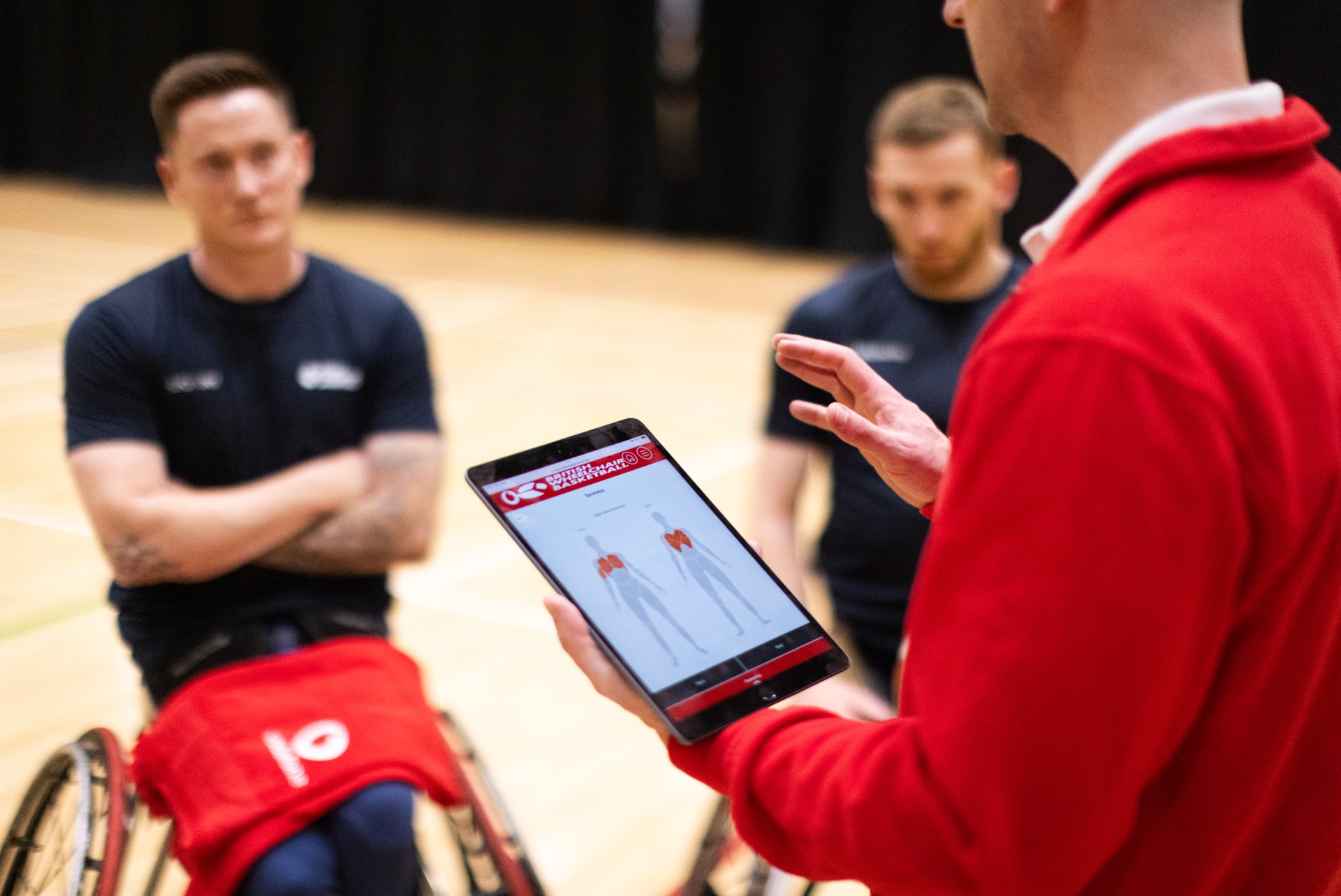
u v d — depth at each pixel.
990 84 0.82
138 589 1.85
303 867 1.51
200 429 1.89
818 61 8.42
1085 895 0.75
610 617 0.90
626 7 9.06
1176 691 0.67
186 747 1.61
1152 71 0.73
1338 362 0.73
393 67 9.83
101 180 10.55
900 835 0.70
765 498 2.07
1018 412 0.66
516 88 9.52
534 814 2.39
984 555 0.67
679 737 0.83
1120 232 0.70
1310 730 0.80
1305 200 0.75
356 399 1.99
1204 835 0.73
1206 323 0.65
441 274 7.89
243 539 1.81
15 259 7.51
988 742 0.66
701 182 9.11
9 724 2.35
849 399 1.05
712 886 1.84
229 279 1.93
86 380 1.84
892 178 1.98
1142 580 0.63
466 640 3.08
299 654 1.76
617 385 5.44
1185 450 0.63
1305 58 6.31
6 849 1.66
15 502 2.97
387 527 1.92
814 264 8.62
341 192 10.20
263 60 9.95
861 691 1.83
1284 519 0.67
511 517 0.94
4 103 10.80
